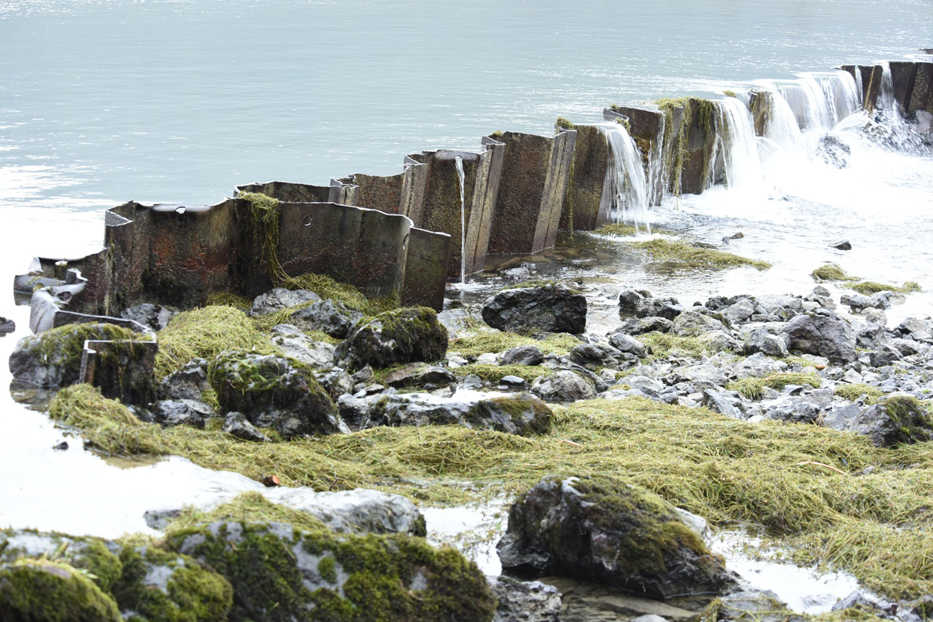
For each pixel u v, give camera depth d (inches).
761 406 715.4
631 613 412.5
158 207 837.8
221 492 442.6
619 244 1325.0
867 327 962.1
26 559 291.0
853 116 2068.2
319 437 574.6
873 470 581.6
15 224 1150.3
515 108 1990.7
